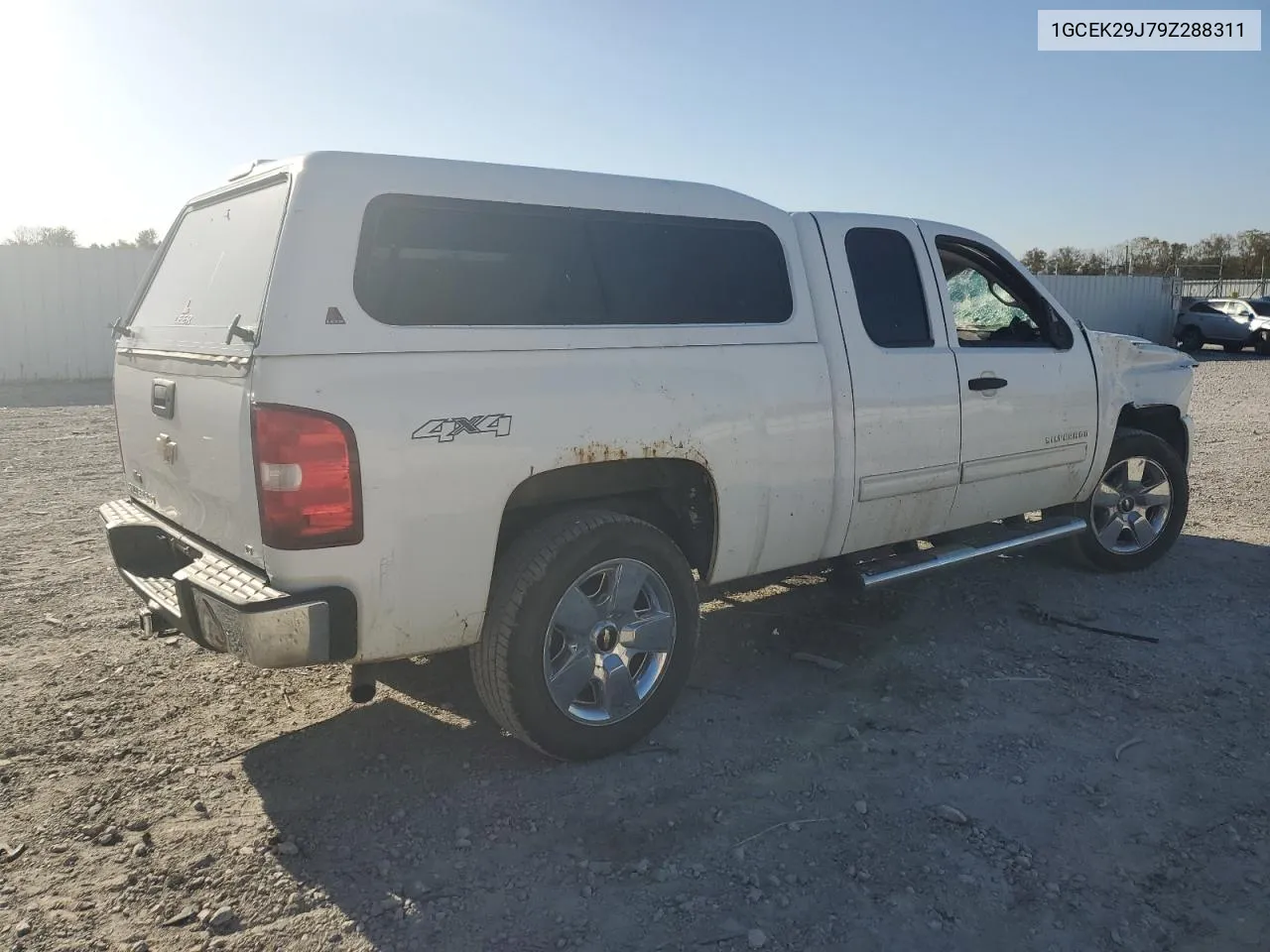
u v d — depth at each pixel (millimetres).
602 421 3498
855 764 3646
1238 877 2949
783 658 4695
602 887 2896
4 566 6133
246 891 2869
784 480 4098
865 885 2904
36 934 2668
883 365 4445
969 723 3986
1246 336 28094
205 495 3363
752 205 4230
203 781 3496
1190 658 4641
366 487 3008
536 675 3426
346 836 3154
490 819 3256
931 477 4676
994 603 5441
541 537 3459
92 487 8773
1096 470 5613
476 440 3211
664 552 3715
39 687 4285
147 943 2639
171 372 3586
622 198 3807
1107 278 31250
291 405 2902
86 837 3143
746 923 2732
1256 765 3631
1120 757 3697
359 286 3078
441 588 3221
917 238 4805
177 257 4184
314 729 3912
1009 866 3000
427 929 2703
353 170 3154
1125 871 2980
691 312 3887
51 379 19859
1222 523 7242
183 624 3354
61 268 19656
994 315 5422
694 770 3604
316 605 2963
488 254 3391
